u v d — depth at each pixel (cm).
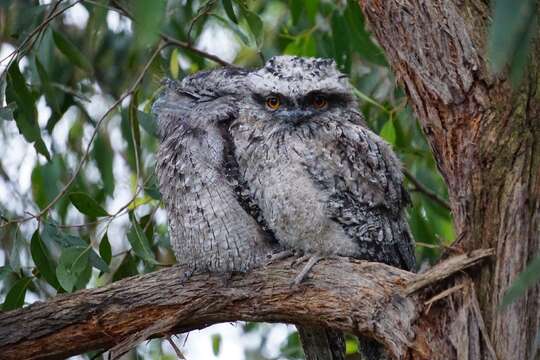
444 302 567
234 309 683
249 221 739
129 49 986
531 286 554
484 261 566
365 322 607
